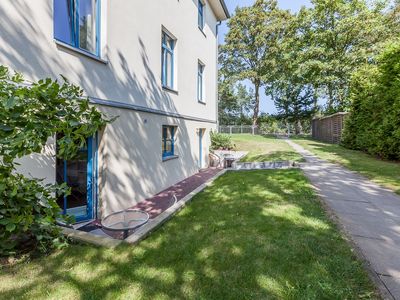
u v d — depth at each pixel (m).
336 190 5.38
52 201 2.79
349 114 13.59
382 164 8.34
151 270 2.51
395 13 18.66
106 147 4.59
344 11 20.34
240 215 4.02
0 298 2.05
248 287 2.22
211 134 12.40
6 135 2.31
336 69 20.03
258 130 31.11
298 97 32.53
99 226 4.19
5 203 2.51
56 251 2.82
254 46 28.27
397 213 3.99
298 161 9.49
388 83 9.46
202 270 2.51
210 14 11.86
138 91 5.70
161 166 6.75
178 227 3.60
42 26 3.48
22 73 3.23
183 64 8.45
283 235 3.20
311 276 2.34
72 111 2.73
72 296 2.10
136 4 5.59
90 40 4.49
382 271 2.42
